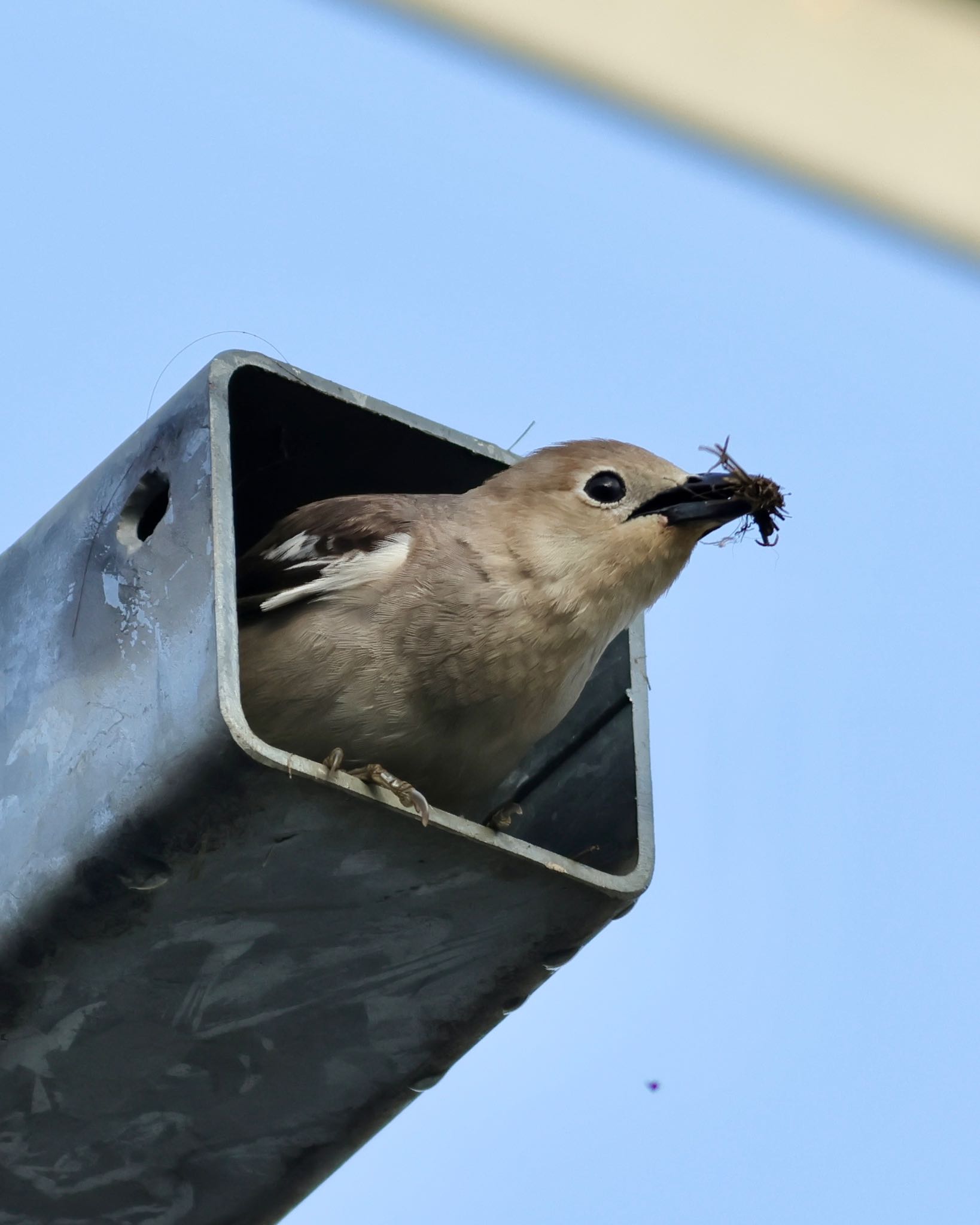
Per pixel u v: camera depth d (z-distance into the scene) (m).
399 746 11.02
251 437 12.00
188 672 8.95
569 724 11.69
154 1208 10.90
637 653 11.58
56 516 10.41
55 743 9.58
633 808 10.86
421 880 9.31
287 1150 10.72
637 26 12.01
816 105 12.51
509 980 10.05
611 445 12.07
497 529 11.53
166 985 9.58
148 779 8.90
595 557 11.52
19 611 10.32
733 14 12.27
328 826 8.93
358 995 9.91
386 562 11.21
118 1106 10.19
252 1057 10.07
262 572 11.45
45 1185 10.67
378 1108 10.55
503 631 11.11
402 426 11.80
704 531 11.89
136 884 9.06
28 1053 9.81
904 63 12.59
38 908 9.24
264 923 9.36
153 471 9.83
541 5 11.93
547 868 9.40
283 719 10.96
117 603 9.59
